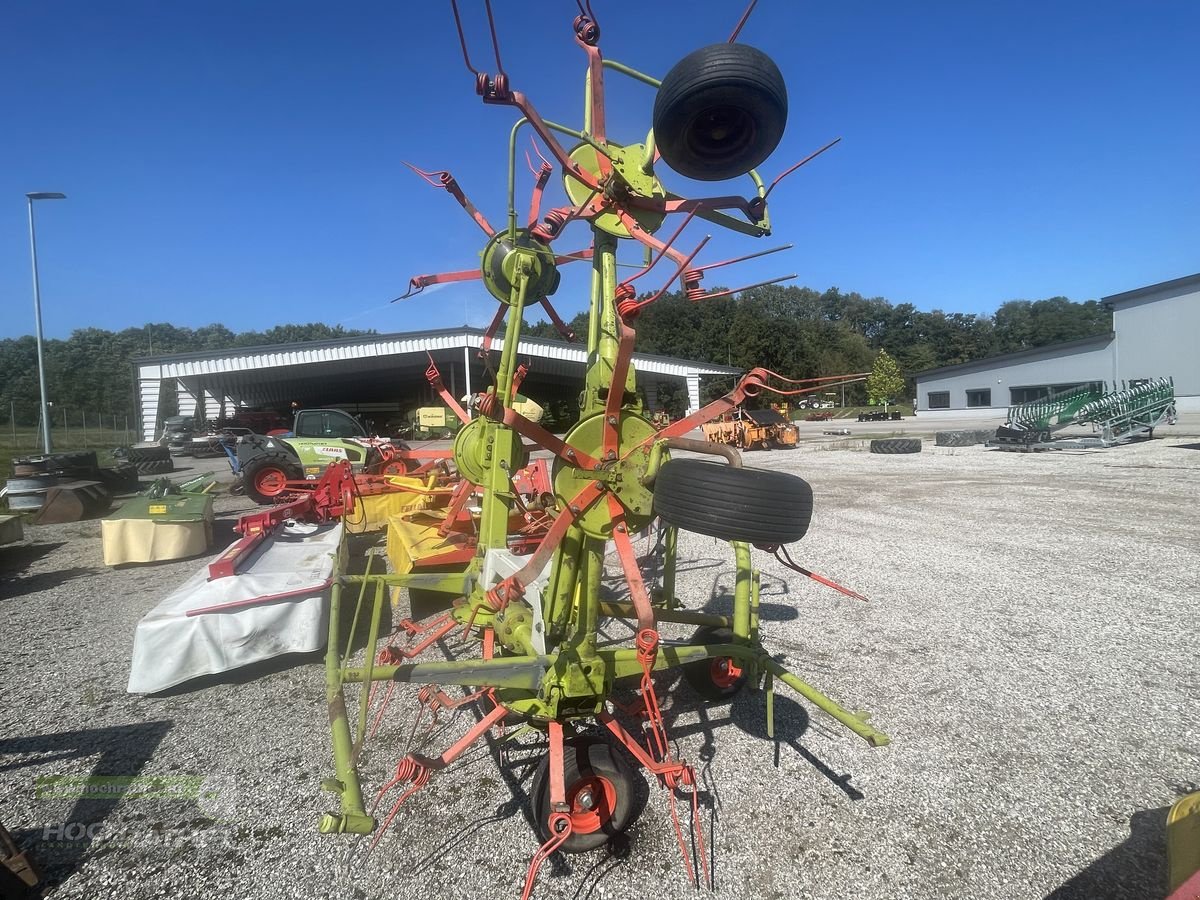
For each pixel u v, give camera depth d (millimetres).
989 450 20469
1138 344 37312
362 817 1980
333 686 2586
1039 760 3381
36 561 8461
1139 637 4973
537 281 3914
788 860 2711
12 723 3975
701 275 3367
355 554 8281
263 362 29438
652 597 4250
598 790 2762
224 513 11719
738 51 2838
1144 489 11750
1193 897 1631
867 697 4098
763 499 2453
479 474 4090
